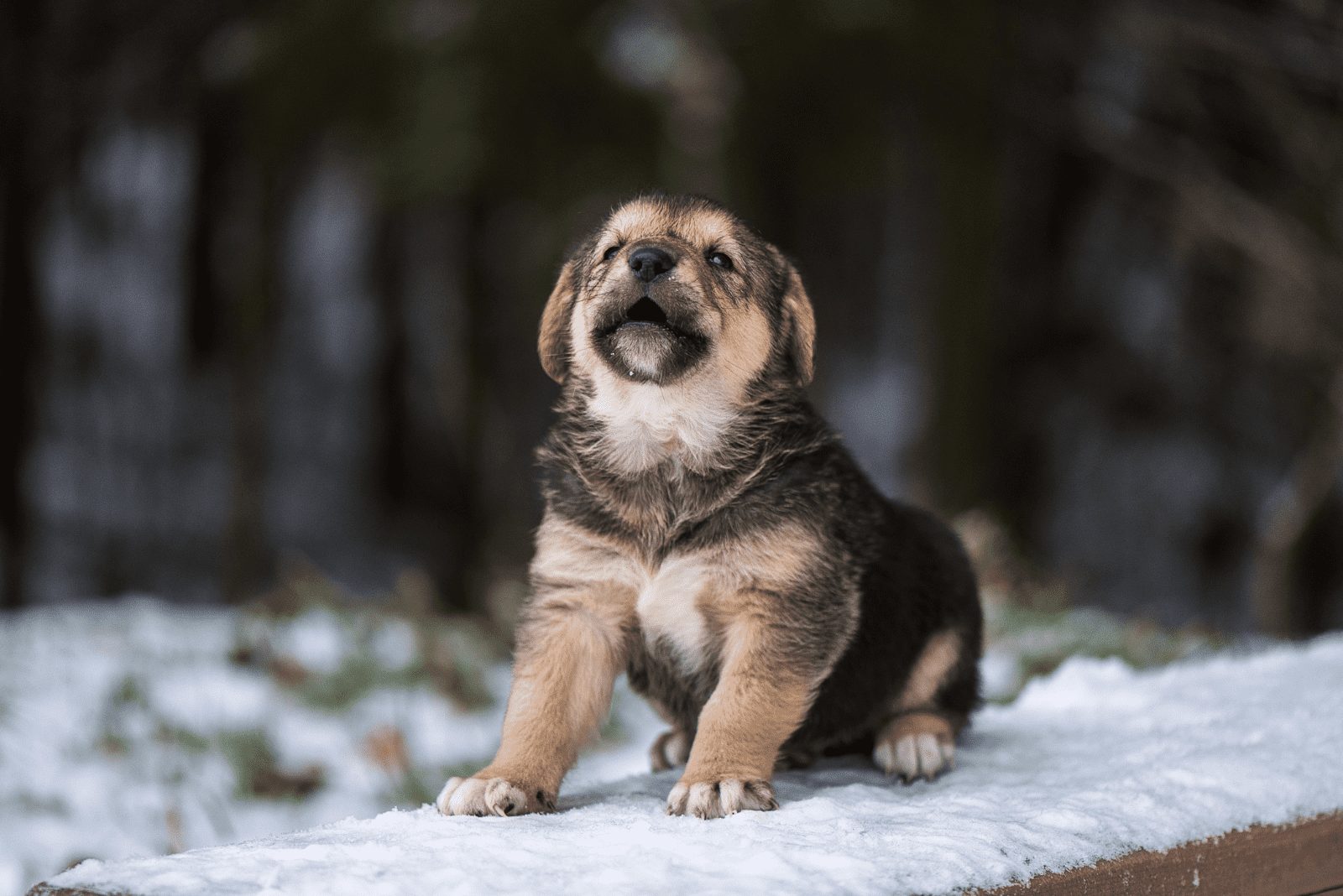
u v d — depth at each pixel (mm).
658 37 13547
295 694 8453
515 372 19625
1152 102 19422
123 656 9055
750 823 3170
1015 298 21203
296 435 21875
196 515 20797
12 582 18031
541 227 13898
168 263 21297
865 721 4488
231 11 17812
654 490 4043
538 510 4391
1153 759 4043
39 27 18688
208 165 20719
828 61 12898
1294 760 3881
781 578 3904
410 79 13156
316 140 16672
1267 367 20266
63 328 20469
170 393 21266
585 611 4070
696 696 4180
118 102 19719
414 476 22281
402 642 9688
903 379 21422
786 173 14523
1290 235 16859
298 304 21891
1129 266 21547
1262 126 18562
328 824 3338
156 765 7246
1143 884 3227
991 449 19500
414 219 20750
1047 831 3178
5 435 18469
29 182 18906
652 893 2559
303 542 21047
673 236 4391
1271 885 3613
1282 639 9914
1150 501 20922
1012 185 20781
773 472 4031
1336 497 18906
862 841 2984
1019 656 8852
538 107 12852
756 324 4402
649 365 4035
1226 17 17281
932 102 13633
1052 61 18781
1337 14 16312
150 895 2535
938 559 4855
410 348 22156
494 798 3463
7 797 6703
